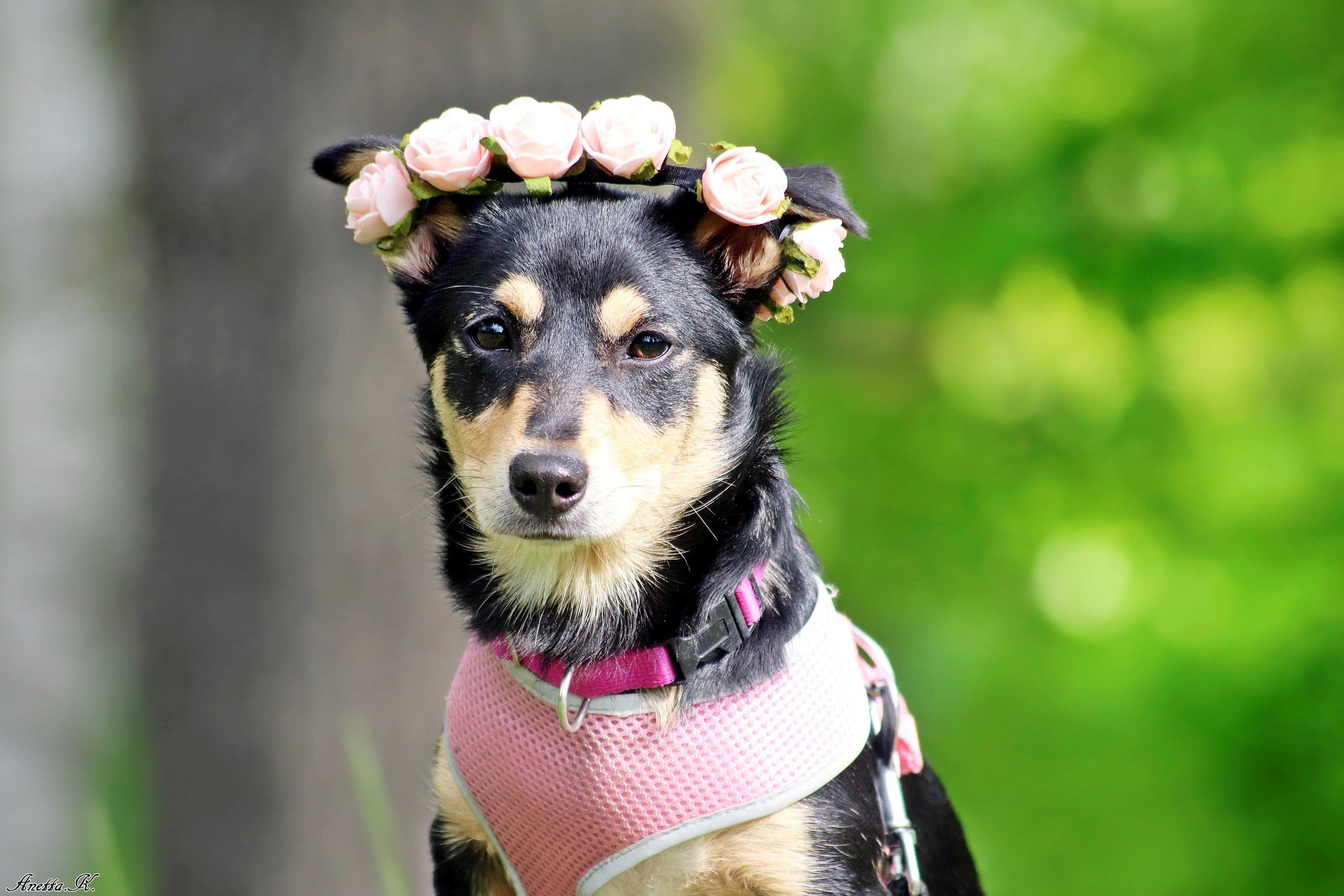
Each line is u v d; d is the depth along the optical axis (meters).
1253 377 15.16
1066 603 15.18
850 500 17.98
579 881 5.13
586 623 5.14
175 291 8.51
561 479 4.96
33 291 14.56
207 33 8.27
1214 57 16.12
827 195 5.28
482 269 5.42
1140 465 16.23
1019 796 14.87
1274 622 13.58
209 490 8.51
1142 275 16.28
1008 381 16.14
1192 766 13.88
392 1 8.30
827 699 5.06
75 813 12.97
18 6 15.02
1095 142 16.77
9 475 14.18
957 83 17.78
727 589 5.05
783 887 4.98
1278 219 15.49
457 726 5.30
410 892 8.60
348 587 8.47
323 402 8.38
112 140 14.61
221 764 8.65
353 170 5.68
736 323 5.59
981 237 16.89
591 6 8.77
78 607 14.07
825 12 19.12
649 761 4.95
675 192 5.61
